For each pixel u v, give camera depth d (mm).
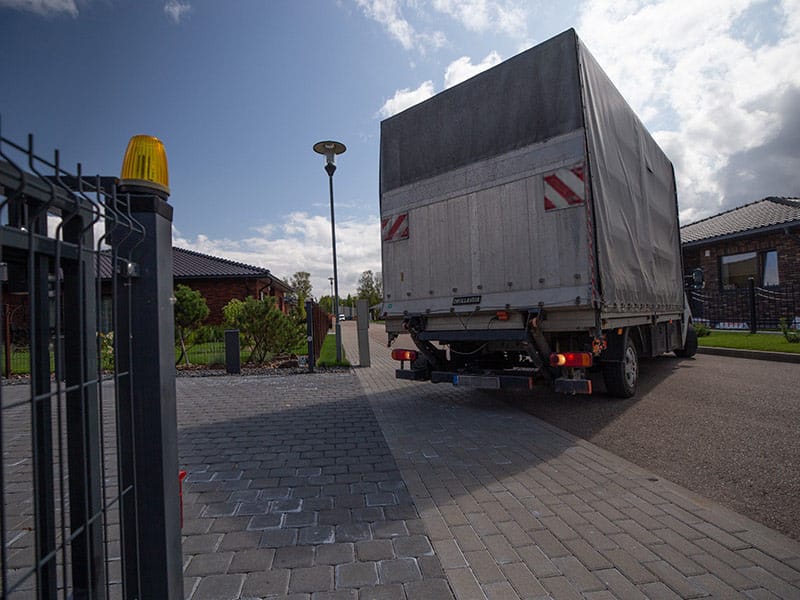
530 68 5801
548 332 5941
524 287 5730
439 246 6594
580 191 5348
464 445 5020
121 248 1655
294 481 4031
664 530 3035
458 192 6398
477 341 6574
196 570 2643
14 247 1221
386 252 7266
